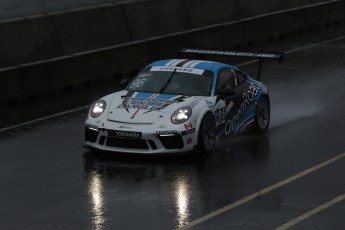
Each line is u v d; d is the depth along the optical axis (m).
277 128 24.53
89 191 17.72
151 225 15.41
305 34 47.47
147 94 21.69
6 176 19.02
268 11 48.25
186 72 22.44
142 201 16.97
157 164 19.98
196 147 20.75
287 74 34.81
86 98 30.09
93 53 33.25
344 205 16.73
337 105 28.38
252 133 23.78
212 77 22.28
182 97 21.41
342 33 47.81
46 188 17.97
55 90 31.36
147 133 20.11
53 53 34.41
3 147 22.09
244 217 15.91
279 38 45.59
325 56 39.47
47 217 15.89
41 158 20.77
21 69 29.67
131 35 38.78
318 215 16.05
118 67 34.69
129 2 39.34
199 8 43.62
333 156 21.06
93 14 36.91
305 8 47.84
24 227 15.26
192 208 16.48
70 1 43.88
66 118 26.38
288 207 16.59
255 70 35.84
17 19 33.41
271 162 20.38
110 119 20.55
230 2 45.78
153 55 36.47
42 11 41.44
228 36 41.25
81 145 22.22
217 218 15.84
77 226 15.34
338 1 51.41
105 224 15.47
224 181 18.56
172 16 41.66
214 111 21.44
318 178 18.92
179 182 18.44
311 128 24.52
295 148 21.92
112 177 18.83
